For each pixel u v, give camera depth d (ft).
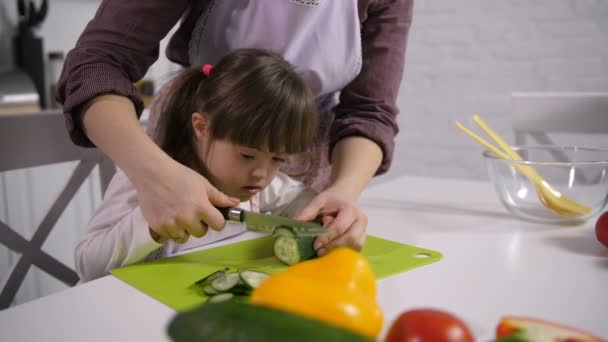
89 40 2.64
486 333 1.60
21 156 3.47
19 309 1.78
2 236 3.60
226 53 3.16
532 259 2.27
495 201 3.41
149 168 2.21
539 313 1.73
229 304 1.02
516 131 4.71
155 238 2.43
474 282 2.01
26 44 6.23
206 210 2.14
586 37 7.58
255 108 2.64
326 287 1.23
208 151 2.86
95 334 1.60
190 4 3.16
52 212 3.80
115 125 2.31
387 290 1.94
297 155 3.63
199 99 2.93
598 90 7.64
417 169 8.93
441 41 8.43
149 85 6.90
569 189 2.75
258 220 2.27
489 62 8.20
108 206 2.84
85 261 2.57
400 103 8.88
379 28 3.37
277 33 3.10
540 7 7.76
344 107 3.51
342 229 2.36
